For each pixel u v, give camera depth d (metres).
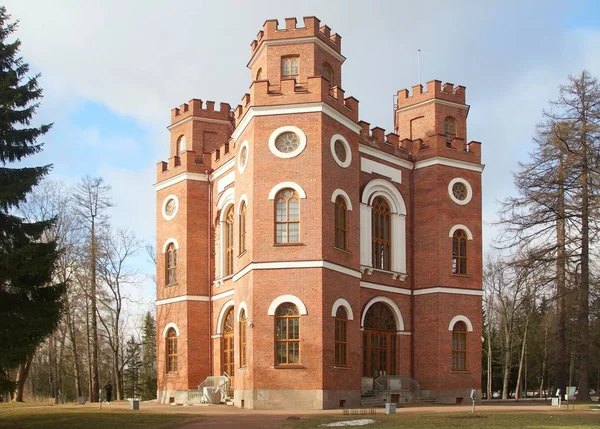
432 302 41.59
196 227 45.12
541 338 69.62
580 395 41.31
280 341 33.50
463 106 46.22
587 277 40.78
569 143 42.53
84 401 42.88
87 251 54.38
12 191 25.28
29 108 27.16
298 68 39.06
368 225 40.12
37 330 24.97
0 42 27.17
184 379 43.03
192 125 49.00
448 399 40.41
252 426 24.08
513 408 33.88
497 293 69.00
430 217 42.69
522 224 43.41
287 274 33.88
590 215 41.34
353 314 35.91
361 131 40.94
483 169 45.06
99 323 67.12
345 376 34.44
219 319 42.69
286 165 34.84
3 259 24.31
